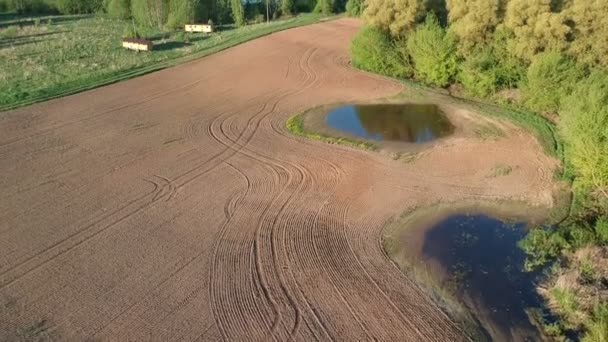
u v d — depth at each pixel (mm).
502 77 33250
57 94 35031
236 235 19078
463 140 27688
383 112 32656
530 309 15383
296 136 29016
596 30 28422
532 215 20453
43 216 20281
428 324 14852
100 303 15648
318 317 15125
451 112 32250
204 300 15773
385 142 28016
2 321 14875
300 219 20172
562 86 28844
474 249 18438
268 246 18438
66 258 17750
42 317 15070
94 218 20172
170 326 14766
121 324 14836
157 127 29922
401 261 17766
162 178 23594
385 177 23812
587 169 20500
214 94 36344
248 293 16094
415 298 15930
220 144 27656
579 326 14531
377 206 21250
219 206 21125
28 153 25875
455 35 35156
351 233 19312
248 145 27609
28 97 34000
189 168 24688
